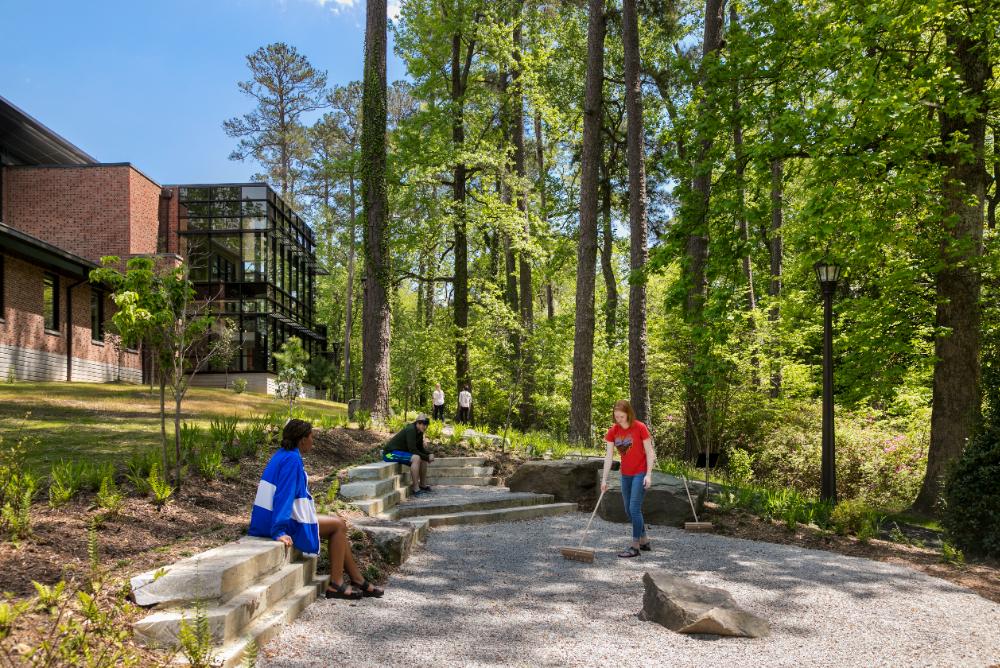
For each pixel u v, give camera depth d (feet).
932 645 17.52
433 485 40.06
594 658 15.74
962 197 40.22
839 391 56.03
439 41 82.28
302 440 19.71
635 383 57.26
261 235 100.68
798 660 16.19
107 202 85.46
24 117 80.79
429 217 77.56
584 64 89.66
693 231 48.08
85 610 12.92
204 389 75.05
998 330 41.52
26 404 43.50
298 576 18.42
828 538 29.89
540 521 32.35
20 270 64.49
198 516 21.86
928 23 39.99
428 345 77.46
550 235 93.56
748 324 59.41
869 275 49.80
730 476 50.08
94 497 21.09
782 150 41.55
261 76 158.81
